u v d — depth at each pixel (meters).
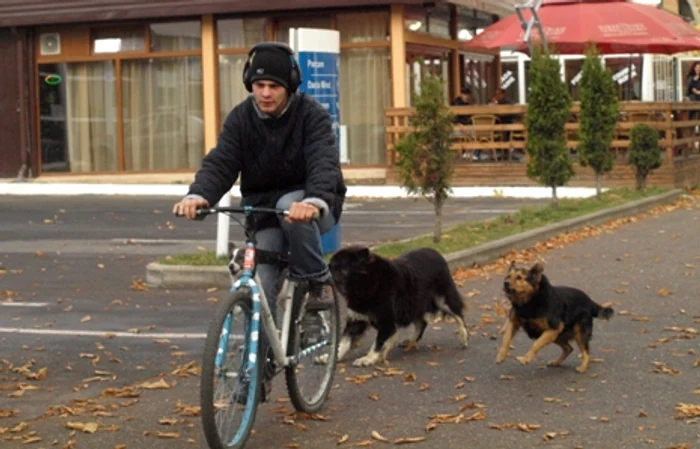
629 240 16.70
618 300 11.92
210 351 6.22
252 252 6.66
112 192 27.00
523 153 26.23
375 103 27.00
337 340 7.84
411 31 27.11
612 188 24.42
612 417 7.50
